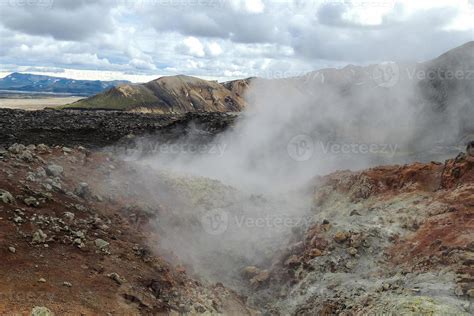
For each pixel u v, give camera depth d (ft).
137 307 40.73
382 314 46.14
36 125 170.19
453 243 55.42
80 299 37.76
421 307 43.88
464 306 43.80
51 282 38.65
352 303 52.21
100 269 44.47
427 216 66.64
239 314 54.65
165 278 50.03
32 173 60.34
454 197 68.74
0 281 36.01
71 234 49.70
